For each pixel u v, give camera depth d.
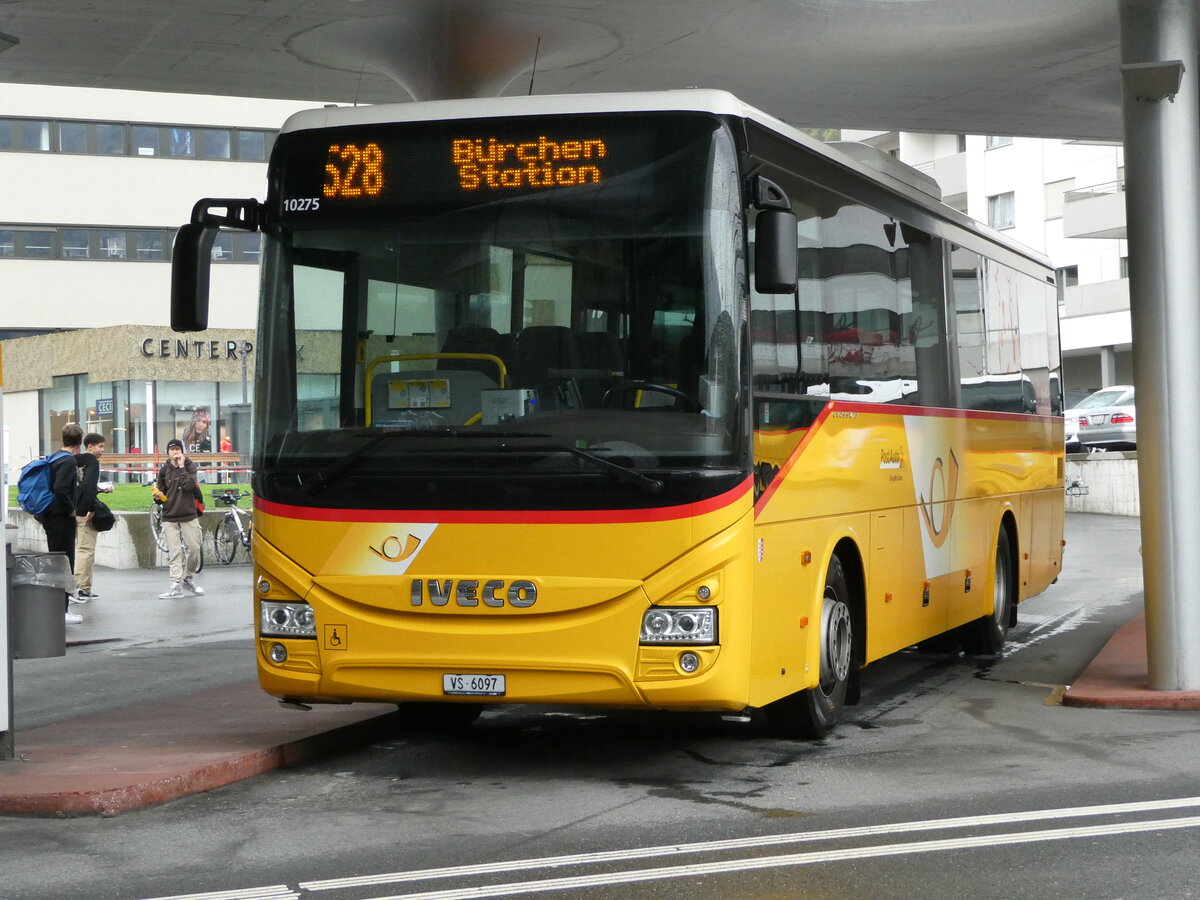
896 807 7.46
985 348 13.44
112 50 14.71
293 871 6.41
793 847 6.61
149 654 15.22
